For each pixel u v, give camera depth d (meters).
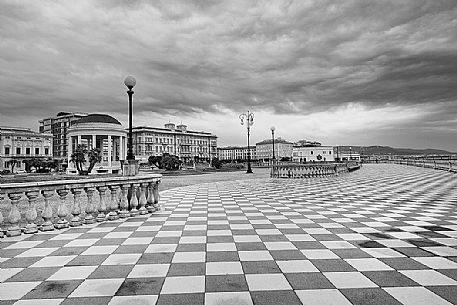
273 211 8.31
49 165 59.62
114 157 48.12
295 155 111.62
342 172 26.73
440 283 3.44
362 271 3.81
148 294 3.18
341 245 4.95
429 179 19.33
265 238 5.42
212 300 3.04
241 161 93.81
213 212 8.20
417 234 5.64
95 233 5.80
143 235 5.66
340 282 3.47
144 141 103.94
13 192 5.54
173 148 112.69
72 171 41.09
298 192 13.20
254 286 3.37
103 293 3.21
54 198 12.04
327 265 4.03
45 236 5.57
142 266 4.02
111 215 7.07
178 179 25.44
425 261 4.16
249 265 4.04
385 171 29.64
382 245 4.94
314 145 117.19
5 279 3.60
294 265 4.04
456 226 6.30
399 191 13.06
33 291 3.26
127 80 8.49
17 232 5.59
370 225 6.44
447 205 9.12
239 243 5.10
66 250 4.72
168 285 3.41
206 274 3.73
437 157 40.38
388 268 3.91
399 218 7.17
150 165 63.06
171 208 8.95
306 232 5.86
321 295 3.14
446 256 4.36
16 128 89.81
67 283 3.47
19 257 4.39
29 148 85.50
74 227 6.31
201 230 6.06
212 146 130.12
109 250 4.73
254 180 21.88
